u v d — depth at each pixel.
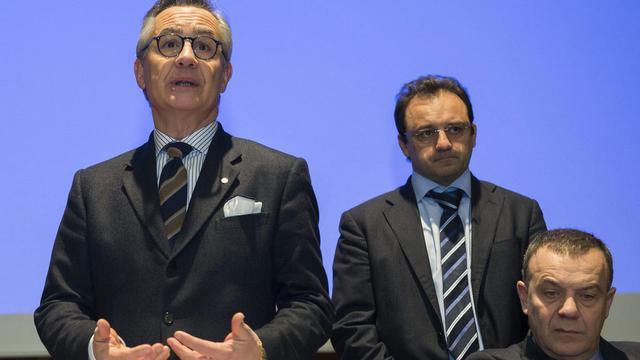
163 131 2.12
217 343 1.72
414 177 2.65
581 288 2.03
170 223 1.97
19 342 2.94
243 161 2.04
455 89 2.68
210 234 1.94
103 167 2.08
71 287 1.98
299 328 1.84
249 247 1.94
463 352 2.37
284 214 1.98
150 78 2.09
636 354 2.14
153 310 1.90
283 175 2.02
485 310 2.40
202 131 2.08
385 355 2.35
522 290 2.16
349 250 2.54
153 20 2.13
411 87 2.71
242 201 1.97
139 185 2.01
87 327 1.83
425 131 2.59
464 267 2.47
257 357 1.73
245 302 1.91
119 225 1.97
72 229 2.01
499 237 2.48
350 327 2.41
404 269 2.46
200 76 2.05
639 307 3.04
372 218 2.57
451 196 2.58
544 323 2.05
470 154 2.65
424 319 2.40
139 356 1.70
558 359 2.06
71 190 2.06
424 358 2.37
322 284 1.97
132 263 1.93
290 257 1.95
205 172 2.01
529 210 2.56
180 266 1.91
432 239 2.54
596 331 2.05
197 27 2.09
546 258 2.08
